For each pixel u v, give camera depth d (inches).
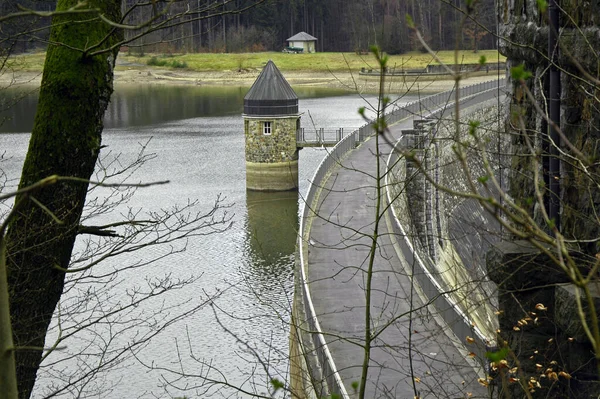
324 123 3415.4
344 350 765.3
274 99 2508.6
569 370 341.1
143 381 1051.3
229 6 2672.2
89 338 1165.1
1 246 224.4
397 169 1784.0
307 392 647.8
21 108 3467.0
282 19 5944.9
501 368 298.0
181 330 1224.2
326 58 5462.6
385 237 1274.6
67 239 402.3
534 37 373.7
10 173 2132.1
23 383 390.9
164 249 1653.5
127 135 3164.4
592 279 307.6
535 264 346.6
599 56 312.0
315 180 1612.9
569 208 338.6
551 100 355.9
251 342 1163.3
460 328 717.9
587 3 332.8
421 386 641.0
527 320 338.6
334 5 5821.9
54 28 401.7
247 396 986.1
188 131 3284.9
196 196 2199.8
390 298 932.0
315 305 928.3
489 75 4517.7
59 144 391.9
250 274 1534.2
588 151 339.6
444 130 1945.1
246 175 2498.8
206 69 5359.3
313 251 1198.9
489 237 756.0
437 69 4296.3
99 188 2139.5
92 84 395.9
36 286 390.0
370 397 639.1
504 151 454.9
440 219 1578.5
